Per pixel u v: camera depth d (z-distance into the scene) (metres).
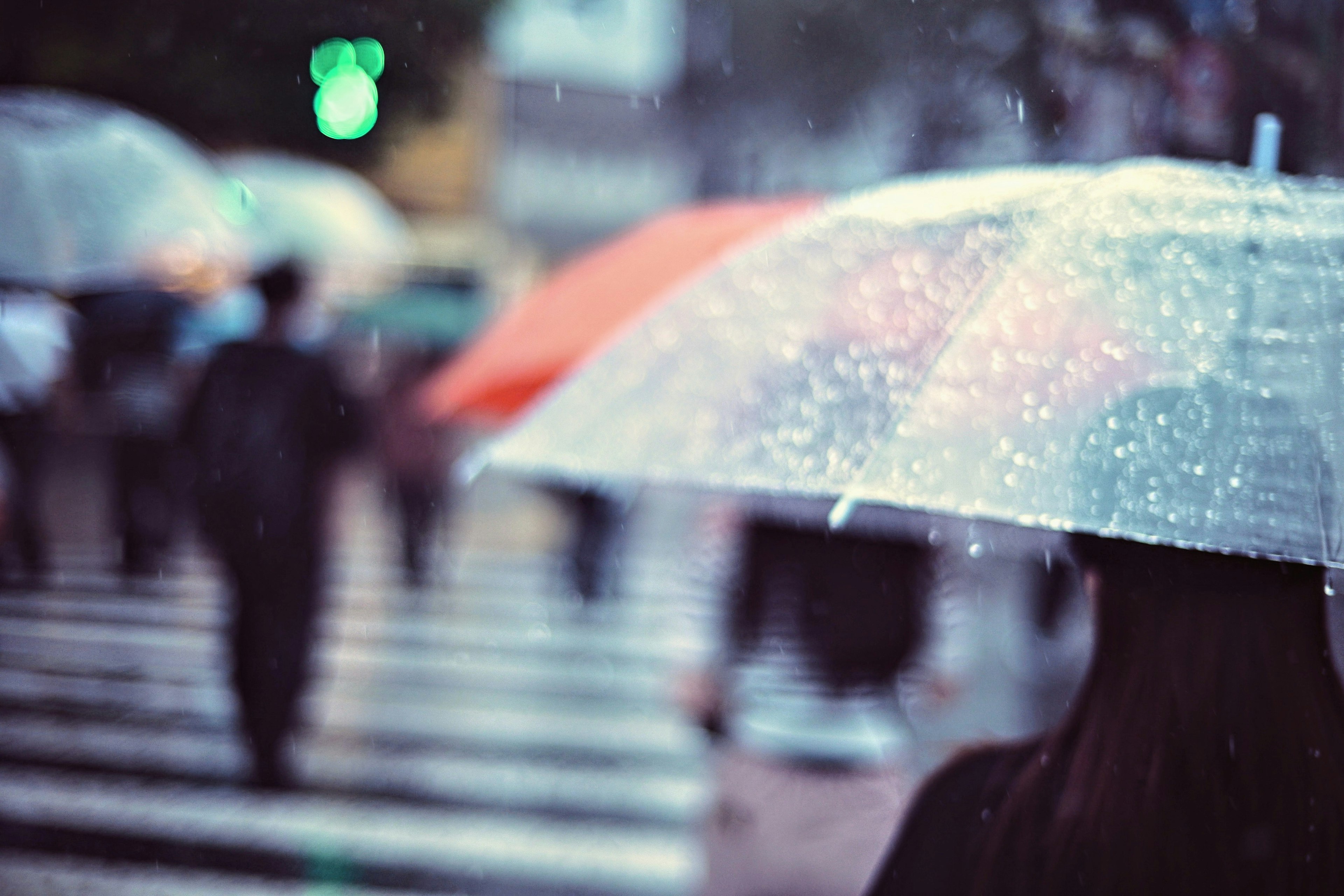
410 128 13.51
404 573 9.91
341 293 10.36
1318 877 1.46
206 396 5.34
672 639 8.46
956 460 1.74
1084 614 7.02
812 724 2.98
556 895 4.56
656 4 26.94
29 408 7.11
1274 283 1.71
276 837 4.88
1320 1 5.28
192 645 7.70
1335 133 4.58
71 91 9.97
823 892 2.93
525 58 25.73
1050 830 1.51
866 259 2.21
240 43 10.34
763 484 2.03
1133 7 6.62
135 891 4.31
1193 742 1.48
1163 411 1.63
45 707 6.33
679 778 5.90
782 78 17.59
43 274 4.64
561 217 26.80
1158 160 1.96
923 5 11.92
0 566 8.83
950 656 3.35
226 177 6.89
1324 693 1.51
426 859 4.80
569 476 2.48
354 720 6.49
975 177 2.32
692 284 2.59
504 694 7.14
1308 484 1.56
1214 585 1.51
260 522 5.25
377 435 9.87
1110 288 1.79
